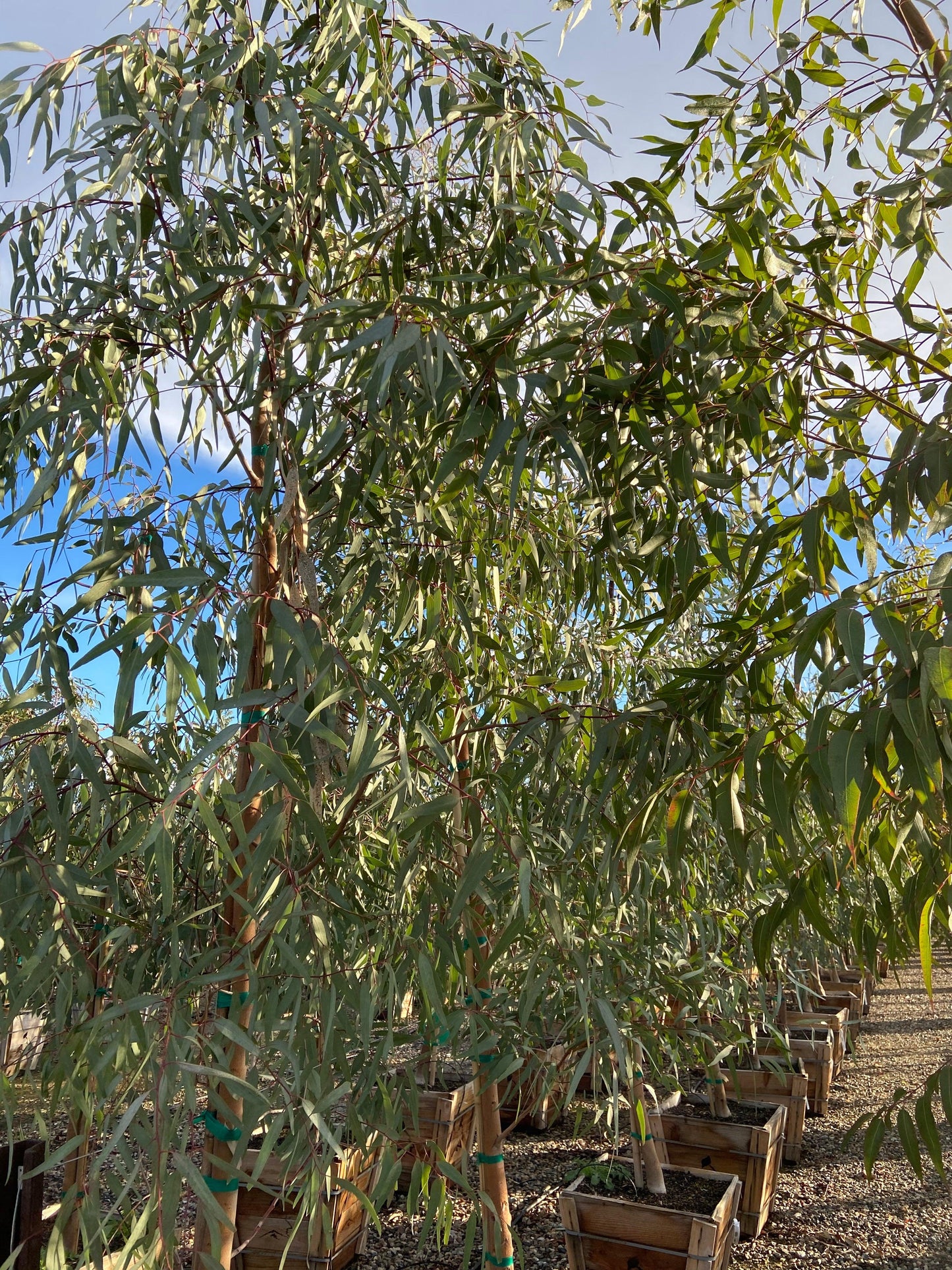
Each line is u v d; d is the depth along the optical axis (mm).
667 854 1652
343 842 1558
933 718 1025
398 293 1585
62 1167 2605
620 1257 2467
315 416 1670
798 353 1531
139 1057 1188
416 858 1444
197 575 1199
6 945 1369
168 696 1173
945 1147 3904
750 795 1371
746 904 2580
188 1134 1236
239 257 1541
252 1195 2648
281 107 1328
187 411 1808
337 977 1294
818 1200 3373
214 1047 1181
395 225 1595
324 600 1746
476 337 1812
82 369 1420
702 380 1395
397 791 1284
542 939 1673
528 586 2336
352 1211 2760
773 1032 3088
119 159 1298
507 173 1661
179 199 1423
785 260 1428
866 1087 4922
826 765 1115
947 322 1423
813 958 3840
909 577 1493
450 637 1955
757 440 1603
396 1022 1566
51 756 1546
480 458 1598
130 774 1435
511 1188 3322
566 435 1321
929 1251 2926
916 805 1261
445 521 1785
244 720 1303
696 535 1648
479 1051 1528
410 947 1367
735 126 1648
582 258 1559
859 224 1676
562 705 1545
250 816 1479
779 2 1623
